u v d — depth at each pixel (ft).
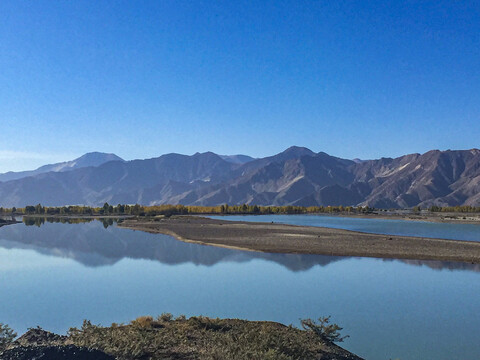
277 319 66.85
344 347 53.98
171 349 43.39
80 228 303.27
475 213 606.96
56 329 62.75
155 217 437.99
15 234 246.68
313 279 100.22
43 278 104.37
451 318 67.05
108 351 37.99
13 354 32.78
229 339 45.78
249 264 124.77
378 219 480.64
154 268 118.73
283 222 396.98
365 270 113.91
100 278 103.71
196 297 82.48
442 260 132.05
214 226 296.51
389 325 63.72
